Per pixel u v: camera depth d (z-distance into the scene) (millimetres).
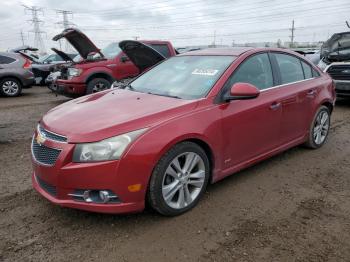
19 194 3943
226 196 3898
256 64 4383
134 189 3068
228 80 3922
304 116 5035
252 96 3662
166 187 3303
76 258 2812
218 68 4094
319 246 3006
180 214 3482
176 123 3309
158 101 3705
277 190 4078
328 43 9781
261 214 3525
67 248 2939
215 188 4098
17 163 4977
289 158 5145
